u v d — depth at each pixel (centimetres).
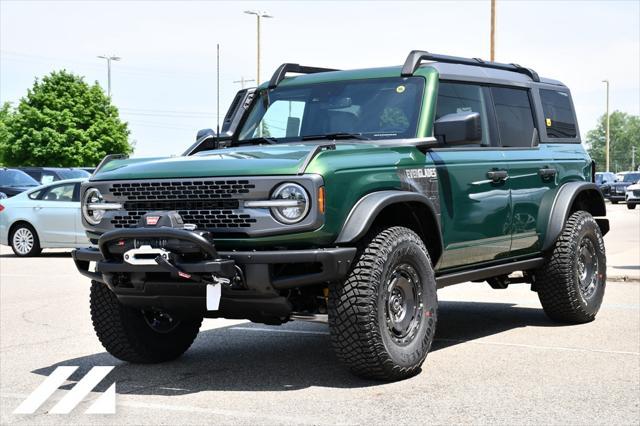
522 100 837
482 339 782
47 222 1780
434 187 672
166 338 697
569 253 838
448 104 720
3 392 604
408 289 625
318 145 620
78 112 6869
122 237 585
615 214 3509
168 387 612
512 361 679
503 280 873
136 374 657
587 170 916
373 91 718
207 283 575
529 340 773
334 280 583
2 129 6931
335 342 592
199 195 589
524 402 551
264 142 735
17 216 1797
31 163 6762
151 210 612
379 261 591
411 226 677
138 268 584
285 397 574
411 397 566
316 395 578
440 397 566
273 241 575
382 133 689
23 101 6806
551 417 516
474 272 739
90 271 647
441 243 675
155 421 521
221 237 586
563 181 862
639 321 879
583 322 870
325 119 721
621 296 1058
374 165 617
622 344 749
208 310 609
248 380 629
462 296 1108
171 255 571
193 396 583
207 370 668
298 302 625
